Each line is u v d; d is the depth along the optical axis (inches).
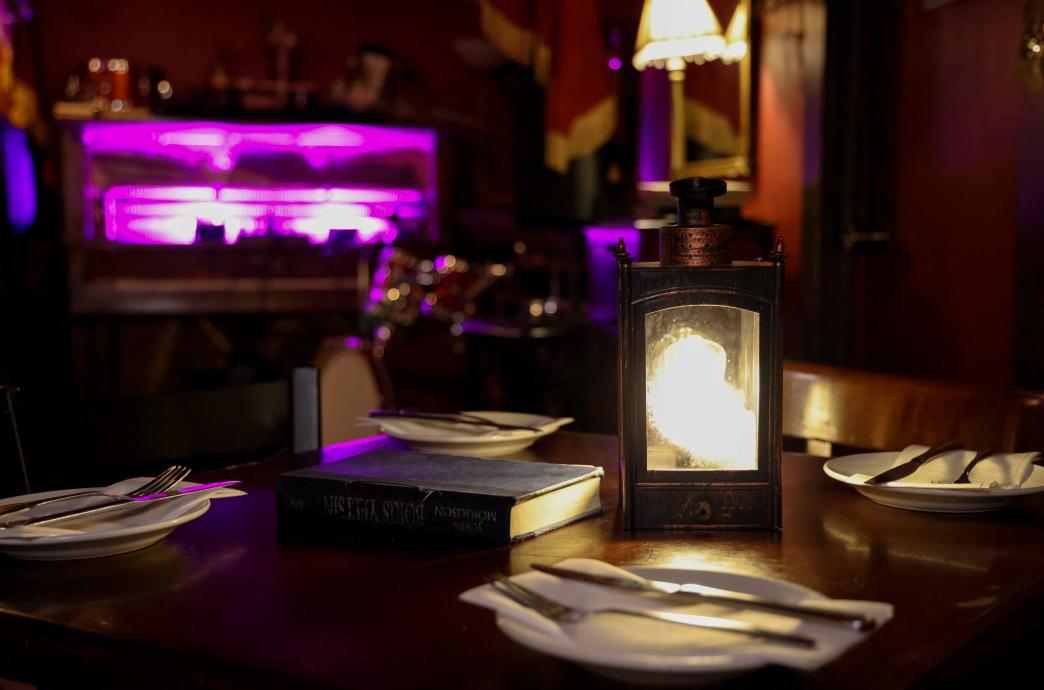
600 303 159.3
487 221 236.1
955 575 34.6
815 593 27.8
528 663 27.0
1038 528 41.0
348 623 30.1
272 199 232.8
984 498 41.6
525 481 40.6
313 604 31.8
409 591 32.9
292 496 41.8
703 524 40.6
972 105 126.0
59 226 232.1
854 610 26.1
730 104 146.6
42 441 52.8
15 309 217.6
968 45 126.1
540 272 197.2
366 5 245.0
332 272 234.5
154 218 228.5
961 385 59.1
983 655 28.9
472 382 161.2
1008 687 33.3
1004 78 121.3
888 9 137.1
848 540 39.2
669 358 40.3
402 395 193.2
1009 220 121.6
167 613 31.1
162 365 225.9
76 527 38.2
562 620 26.5
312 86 233.9
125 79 224.5
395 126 227.1
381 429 56.7
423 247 236.1
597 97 150.0
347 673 26.4
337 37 244.7
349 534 39.9
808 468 53.6
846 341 142.3
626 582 28.8
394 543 38.5
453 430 56.7
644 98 157.2
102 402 55.2
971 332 127.5
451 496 38.9
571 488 41.4
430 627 29.7
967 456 47.2
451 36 245.8
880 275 140.8
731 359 40.3
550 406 151.2
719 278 39.8
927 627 29.4
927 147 132.7
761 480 40.5
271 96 229.5
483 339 158.7
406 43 245.6
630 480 40.6
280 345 230.1
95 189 225.1
